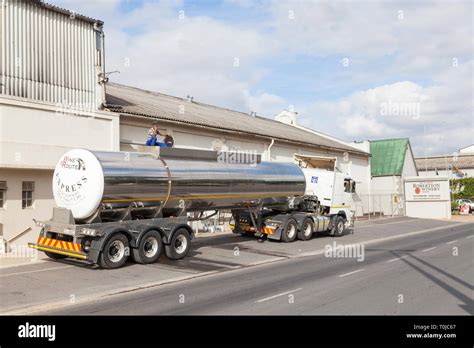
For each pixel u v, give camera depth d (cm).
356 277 1183
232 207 1791
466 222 3591
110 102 2108
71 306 902
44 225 1330
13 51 1619
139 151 1508
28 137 1570
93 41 1895
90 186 1271
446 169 6862
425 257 1571
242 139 2698
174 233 1470
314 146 3453
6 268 1288
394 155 4959
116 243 1305
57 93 1748
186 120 2278
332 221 2283
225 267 1384
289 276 1217
